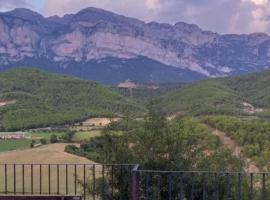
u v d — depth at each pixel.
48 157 51.62
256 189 16.33
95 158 17.05
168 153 15.39
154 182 14.45
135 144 15.70
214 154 17.94
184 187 14.38
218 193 14.37
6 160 53.78
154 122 15.82
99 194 15.05
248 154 49.72
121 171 14.67
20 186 30.56
